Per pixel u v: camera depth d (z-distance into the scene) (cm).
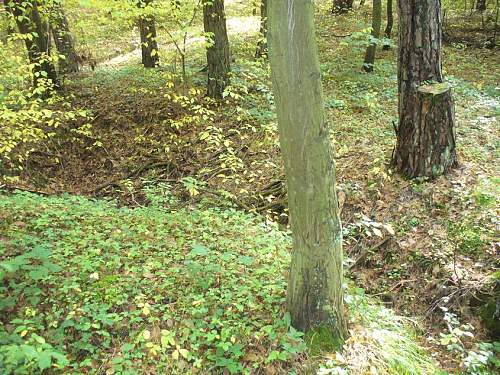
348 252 631
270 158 885
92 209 646
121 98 1184
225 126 1009
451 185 662
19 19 995
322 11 2173
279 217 747
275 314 433
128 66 1491
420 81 679
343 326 420
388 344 429
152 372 376
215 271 495
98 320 412
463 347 461
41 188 905
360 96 1081
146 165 961
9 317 405
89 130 1075
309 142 354
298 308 414
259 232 615
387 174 724
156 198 752
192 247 528
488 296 494
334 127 923
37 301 414
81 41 1644
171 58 1445
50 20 1191
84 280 458
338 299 412
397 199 675
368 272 598
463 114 927
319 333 410
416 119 678
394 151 734
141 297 442
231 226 631
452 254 561
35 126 999
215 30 1057
